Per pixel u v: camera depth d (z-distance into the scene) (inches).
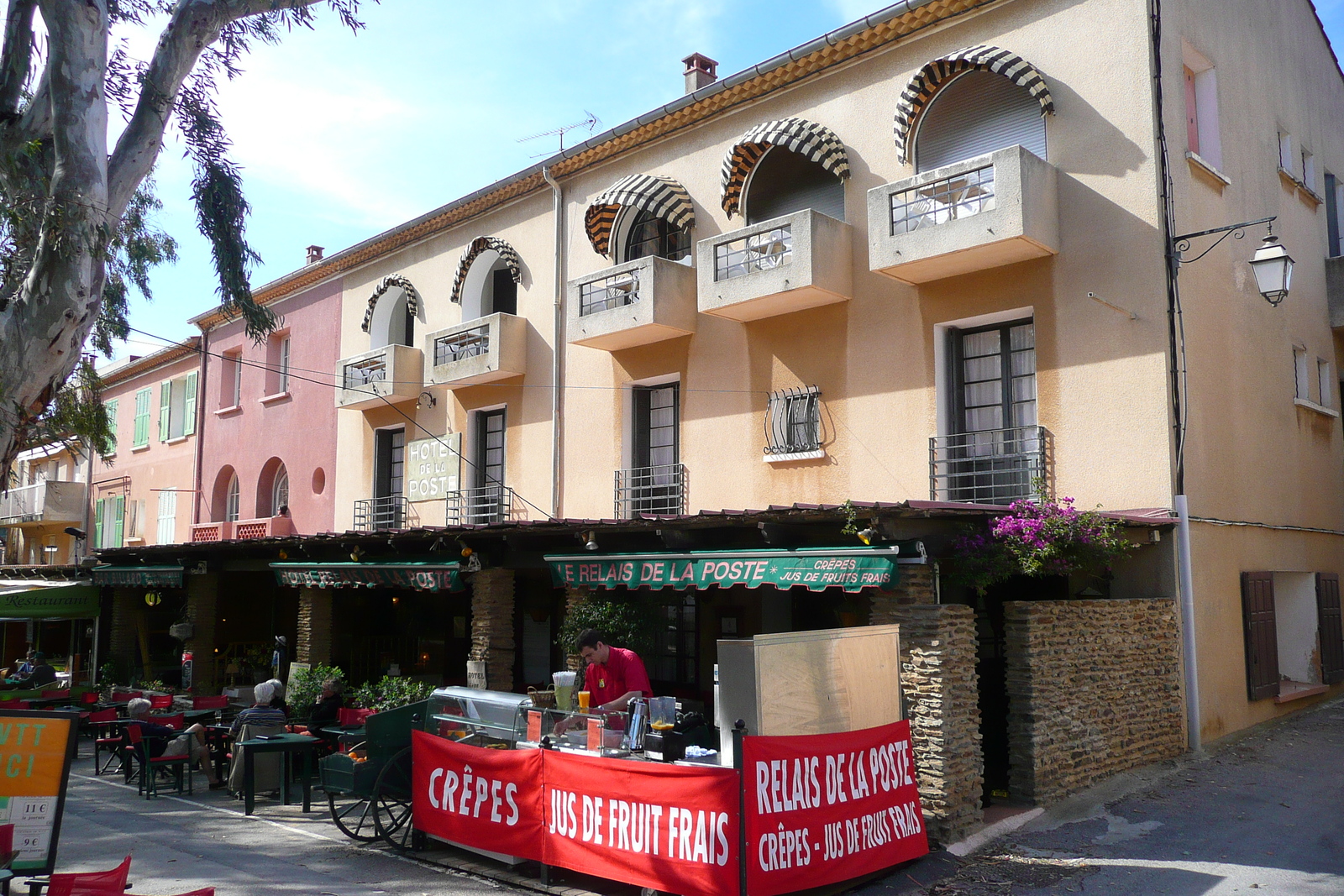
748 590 544.7
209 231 501.0
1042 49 489.7
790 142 552.4
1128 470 444.5
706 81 718.5
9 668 925.2
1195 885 279.6
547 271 728.3
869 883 283.0
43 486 1344.7
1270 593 510.9
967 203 495.8
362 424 884.6
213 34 444.5
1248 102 561.0
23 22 432.8
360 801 376.8
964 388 514.9
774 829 257.6
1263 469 525.7
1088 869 294.4
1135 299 448.1
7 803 238.4
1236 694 470.9
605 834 281.1
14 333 390.9
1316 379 618.2
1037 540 348.5
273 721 459.5
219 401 1095.0
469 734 338.6
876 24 536.4
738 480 589.6
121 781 501.0
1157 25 456.8
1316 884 278.4
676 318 609.6
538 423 720.3
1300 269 613.0
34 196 413.1
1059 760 361.7
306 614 640.4
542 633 654.5
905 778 301.1
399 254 872.9
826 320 557.0
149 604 795.4
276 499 1011.3
